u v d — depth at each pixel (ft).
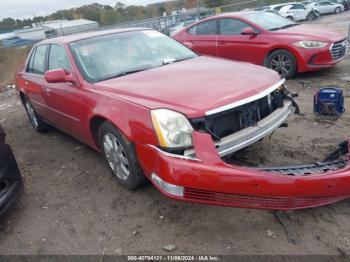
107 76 12.18
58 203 11.43
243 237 8.82
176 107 8.87
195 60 13.25
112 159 11.55
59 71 12.10
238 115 9.39
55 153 15.71
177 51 14.29
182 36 28.76
